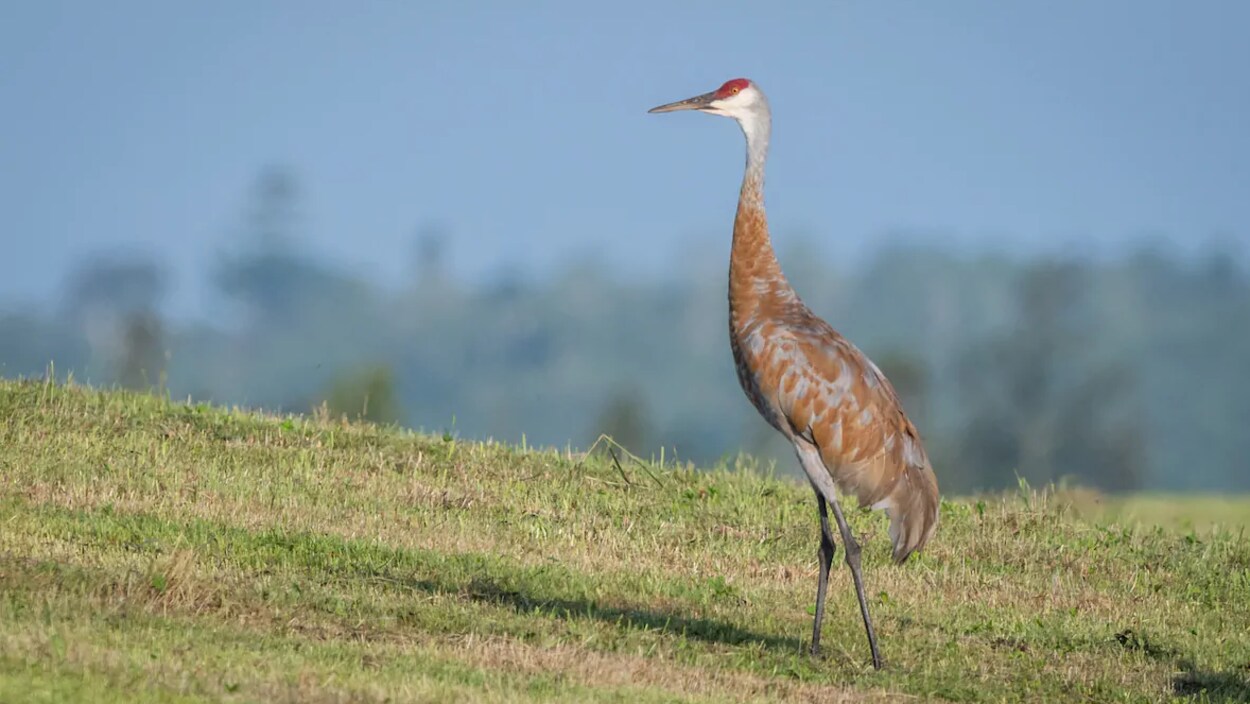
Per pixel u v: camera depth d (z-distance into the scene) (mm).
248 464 54625
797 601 46531
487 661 35625
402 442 60719
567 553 48938
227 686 30625
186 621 35781
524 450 62406
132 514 46000
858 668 39625
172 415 59375
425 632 37844
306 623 37281
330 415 65812
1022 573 53406
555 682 34500
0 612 33875
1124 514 67500
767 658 39656
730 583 47844
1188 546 58781
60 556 39531
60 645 31672
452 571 44219
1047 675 40750
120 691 29656
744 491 60000
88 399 59562
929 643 43031
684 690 35469
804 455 40625
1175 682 41562
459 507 53188
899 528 40375
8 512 43969
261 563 42312
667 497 57875
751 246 42188
